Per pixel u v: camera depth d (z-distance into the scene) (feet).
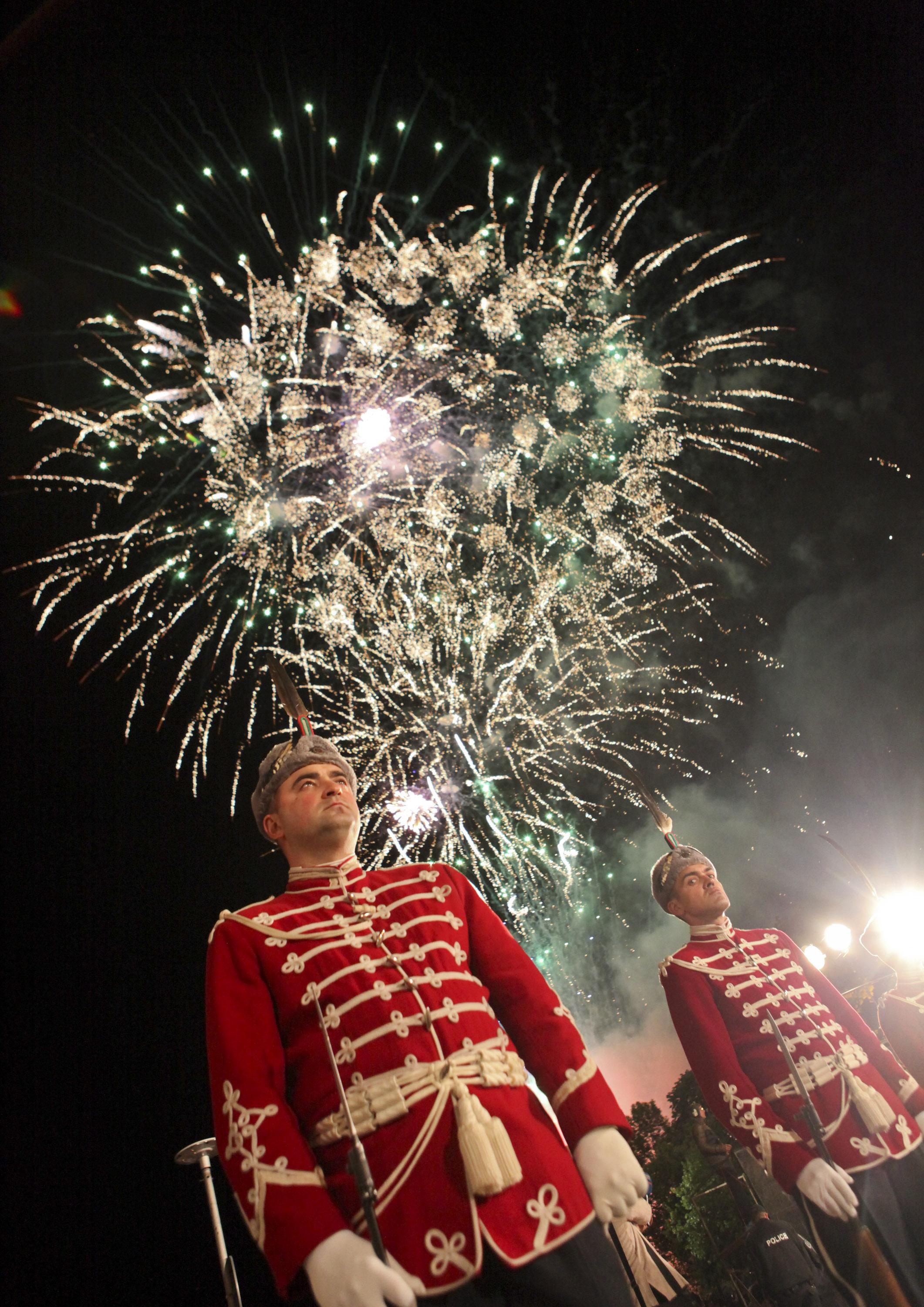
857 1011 13.03
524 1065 7.67
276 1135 6.52
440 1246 6.28
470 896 8.57
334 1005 7.30
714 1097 10.76
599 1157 6.88
